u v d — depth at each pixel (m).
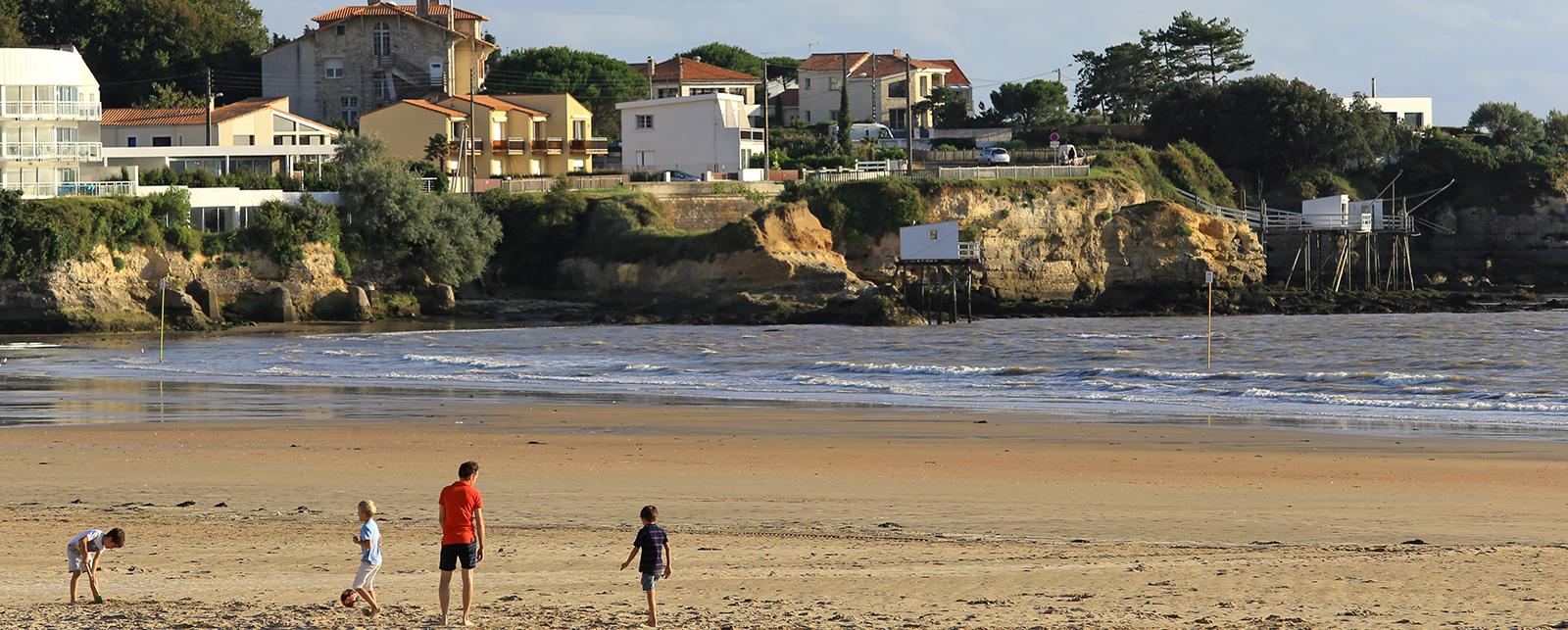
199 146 183.62
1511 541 38.94
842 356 110.62
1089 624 29.94
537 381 93.88
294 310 158.75
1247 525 41.62
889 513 43.75
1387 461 54.38
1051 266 186.88
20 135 156.25
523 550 37.94
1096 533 40.50
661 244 171.75
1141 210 176.50
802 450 59.03
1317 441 61.12
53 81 157.88
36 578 34.59
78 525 41.25
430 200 168.88
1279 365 97.88
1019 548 38.09
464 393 86.12
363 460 55.88
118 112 195.75
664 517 43.09
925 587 33.41
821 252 169.50
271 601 32.22
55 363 110.62
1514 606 31.05
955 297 161.00
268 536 39.75
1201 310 171.50
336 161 178.00
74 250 145.75
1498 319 147.62
